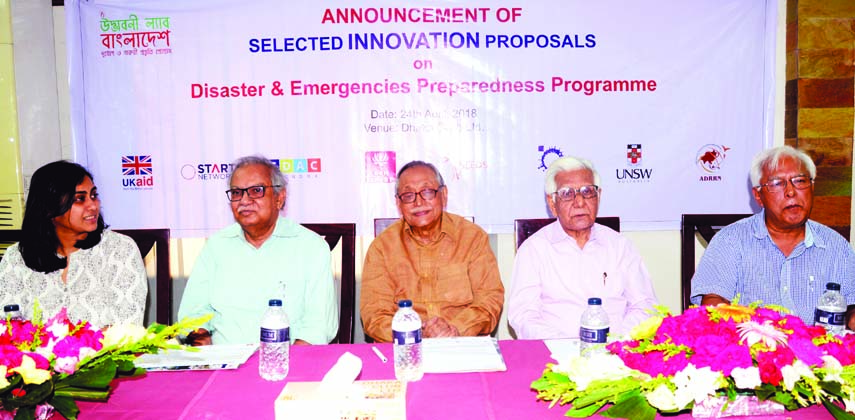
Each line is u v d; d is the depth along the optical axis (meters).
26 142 3.38
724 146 3.40
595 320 1.71
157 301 2.62
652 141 3.40
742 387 1.21
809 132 3.29
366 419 1.31
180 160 3.43
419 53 3.38
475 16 3.36
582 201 2.45
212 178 3.44
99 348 1.43
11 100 3.33
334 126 3.41
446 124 3.41
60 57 3.50
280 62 3.38
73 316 2.29
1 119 3.33
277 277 2.46
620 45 3.36
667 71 3.37
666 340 1.30
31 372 1.26
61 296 2.30
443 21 3.36
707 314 1.34
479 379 1.56
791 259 2.33
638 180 3.42
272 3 3.36
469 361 1.67
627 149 3.41
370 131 3.41
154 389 1.52
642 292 2.49
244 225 2.44
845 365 1.26
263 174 2.45
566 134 3.41
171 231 3.46
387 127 3.41
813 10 3.25
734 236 2.42
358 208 3.46
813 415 1.30
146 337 1.50
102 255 2.35
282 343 1.67
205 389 1.52
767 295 2.36
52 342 1.38
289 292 2.45
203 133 3.42
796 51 3.28
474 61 3.38
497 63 3.38
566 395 1.32
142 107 3.40
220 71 3.39
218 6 3.36
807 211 2.25
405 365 1.59
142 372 1.54
